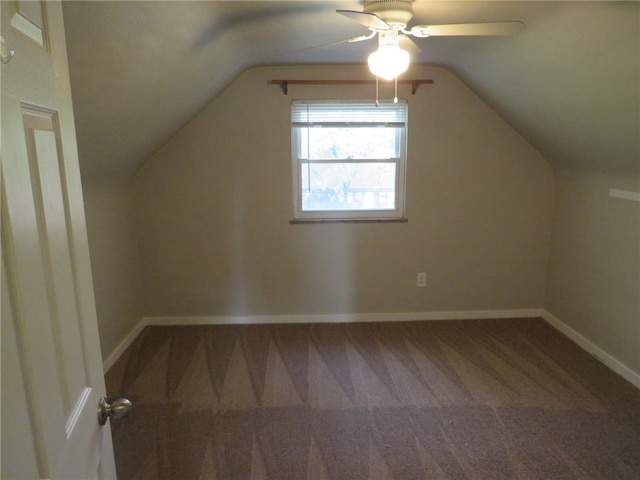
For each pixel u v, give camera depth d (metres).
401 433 2.25
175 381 2.77
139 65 1.80
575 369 2.87
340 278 3.60
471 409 2.45
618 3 1.51
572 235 3.27
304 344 3.27
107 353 2.96
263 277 3.58
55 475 0.72
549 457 2.07
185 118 3.08
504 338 3.33
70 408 0.81
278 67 3.22
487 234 3.56
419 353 3.11
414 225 3.53
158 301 3.60
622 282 2.77
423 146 3.39
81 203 0.90
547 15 1.81
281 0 1.79
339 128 3.39
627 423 2.31
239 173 3.39
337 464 2.04
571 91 2.26
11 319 0.59
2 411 0.56
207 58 2.32
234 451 2.13
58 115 0.80
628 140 2.30
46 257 0.72
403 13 1.81
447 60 2.95
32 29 0.69
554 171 3.45
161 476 1.97
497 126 3.37
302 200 3.51
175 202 3.43
